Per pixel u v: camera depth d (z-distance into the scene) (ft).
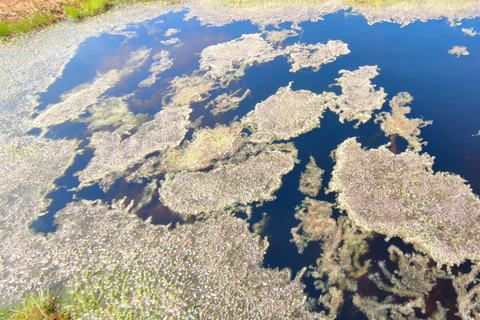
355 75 28.53
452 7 36.63
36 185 22.06
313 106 25.67
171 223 18.51
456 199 17.31
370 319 13.52
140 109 28.37
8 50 40.57
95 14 47.32
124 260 16.65
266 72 30.81
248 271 15.72
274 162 21.38
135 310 14.52
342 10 39.81
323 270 15.52
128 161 23.24
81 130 26.66
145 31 41.83
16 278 16.40
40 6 47.14
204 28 40.70
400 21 35.94
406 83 26.81
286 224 17.75
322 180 19.92
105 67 35.12
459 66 27.94
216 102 27.94
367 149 21.31
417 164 19.63
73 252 17.33
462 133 21.58
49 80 33.88
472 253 15.10
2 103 31.01
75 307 14.78
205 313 14.16
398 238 16.26
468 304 13.52
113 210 19.67
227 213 18.70
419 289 14.25
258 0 44.21
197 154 22.97
